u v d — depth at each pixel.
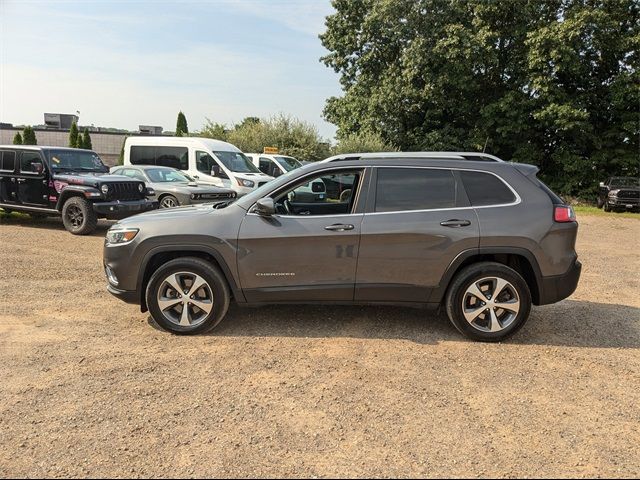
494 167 4.75
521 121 26.27
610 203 21.48
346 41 29.09
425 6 25.95
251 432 3.08
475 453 2.90
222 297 4.67
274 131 28.00
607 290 6.97
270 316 5.30
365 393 3.61
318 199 5.08
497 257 4.85
